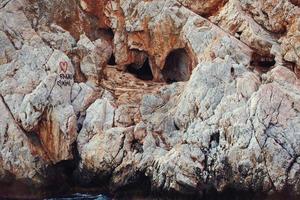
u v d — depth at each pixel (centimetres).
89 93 6331
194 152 5572
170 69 6781
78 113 6244
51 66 6266
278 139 5384
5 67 6238
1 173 5878
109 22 6912
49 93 6094
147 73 6994
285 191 5281
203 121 5738
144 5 6706
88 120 6134
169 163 5606
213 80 5878
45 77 6188
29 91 6141
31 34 6462
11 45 6331
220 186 5434
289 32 6012
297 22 5978
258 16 6253
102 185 5981
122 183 5847
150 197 5738
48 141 6066
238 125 5488
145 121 6212
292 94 5581
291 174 5294
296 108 5522
